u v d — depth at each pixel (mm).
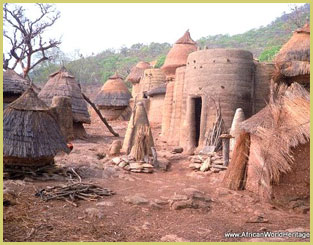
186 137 17812
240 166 10602
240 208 8711
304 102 9812
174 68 26922
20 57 37406
